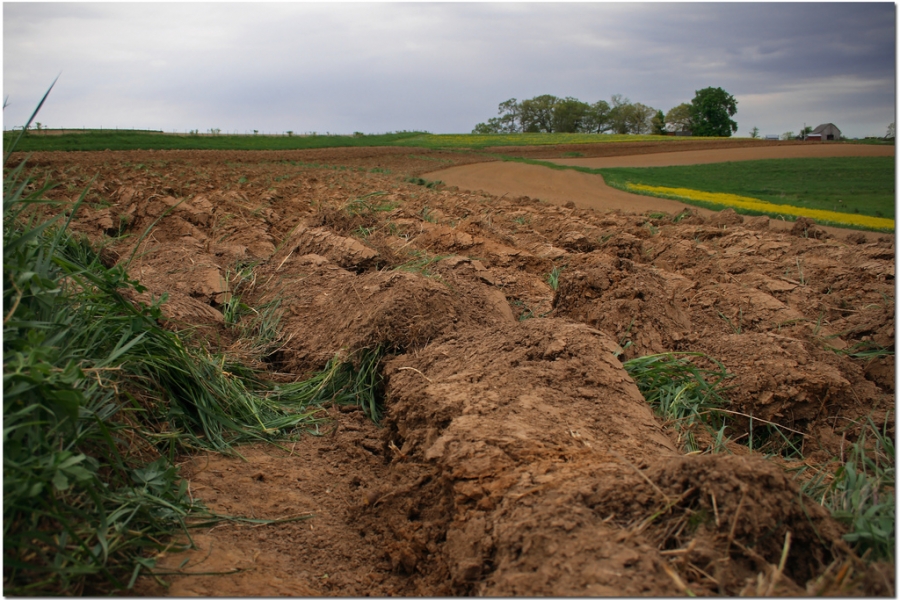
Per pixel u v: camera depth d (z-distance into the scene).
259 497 3.51
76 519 2.59
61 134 44.50
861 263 9.30
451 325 5.33
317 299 6.55
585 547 2.39
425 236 10.16
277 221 12.59
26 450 2.49
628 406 3.89
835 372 4.91
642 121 115.81
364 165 41.38
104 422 3.06
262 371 5.28
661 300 6.01
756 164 44.94
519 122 124.75
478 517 2.85
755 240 11.91
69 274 3.48
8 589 2.27
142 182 16.45
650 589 2.16
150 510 2.98
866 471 3.88
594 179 34.19
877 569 2.29
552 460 3.10
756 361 5.06
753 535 2.40
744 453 4.27
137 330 3.69
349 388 5.06
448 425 3.57
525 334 4.68
